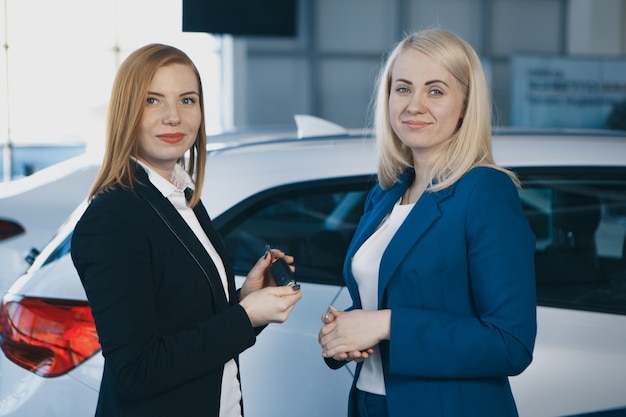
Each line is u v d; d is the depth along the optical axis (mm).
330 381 1954
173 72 1471
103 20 10664
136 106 1438
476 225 1507
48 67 10508
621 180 2197
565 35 13133
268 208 2131
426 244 1546
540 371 1948
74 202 3111
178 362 1367
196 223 1576
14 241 3053
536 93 11148
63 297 1928
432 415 1539
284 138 2424
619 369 1971
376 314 1533
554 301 2064
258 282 1668
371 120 2242
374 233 1712
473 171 1569
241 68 11477
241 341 1440
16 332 1913
